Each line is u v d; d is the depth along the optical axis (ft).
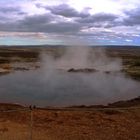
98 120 43.75
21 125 40.70
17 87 89.25
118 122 42.86
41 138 35.04
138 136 36.96
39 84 95.55
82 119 44.19
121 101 64.03
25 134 36.19
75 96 75.25
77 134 37.24
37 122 42.27
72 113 47.44
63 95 76.43
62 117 45.11
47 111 48.34
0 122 41.83
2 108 50.83
